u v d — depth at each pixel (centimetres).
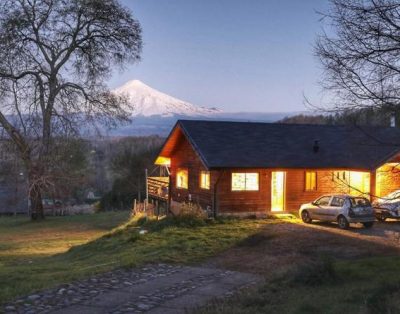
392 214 2681
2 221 4750
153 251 1989
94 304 1128
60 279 1412
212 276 1541
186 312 1018
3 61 3941
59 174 4447
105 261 1855
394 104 1003
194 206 2836
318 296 1101
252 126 3356
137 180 6228
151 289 1315
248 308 1029
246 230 2422
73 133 4362
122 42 4466
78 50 4472
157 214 3191
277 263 1761
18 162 4353
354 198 2503
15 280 1418
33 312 1045
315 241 2153
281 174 3044
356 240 2164
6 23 3944
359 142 1198
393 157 2897
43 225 4144
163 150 3566
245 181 2955
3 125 4172
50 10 4234
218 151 2938
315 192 3097
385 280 1213
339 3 1061
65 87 4378
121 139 8356
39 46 4288
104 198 6494
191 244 2105
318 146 3172
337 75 1043
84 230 3759
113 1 4347
